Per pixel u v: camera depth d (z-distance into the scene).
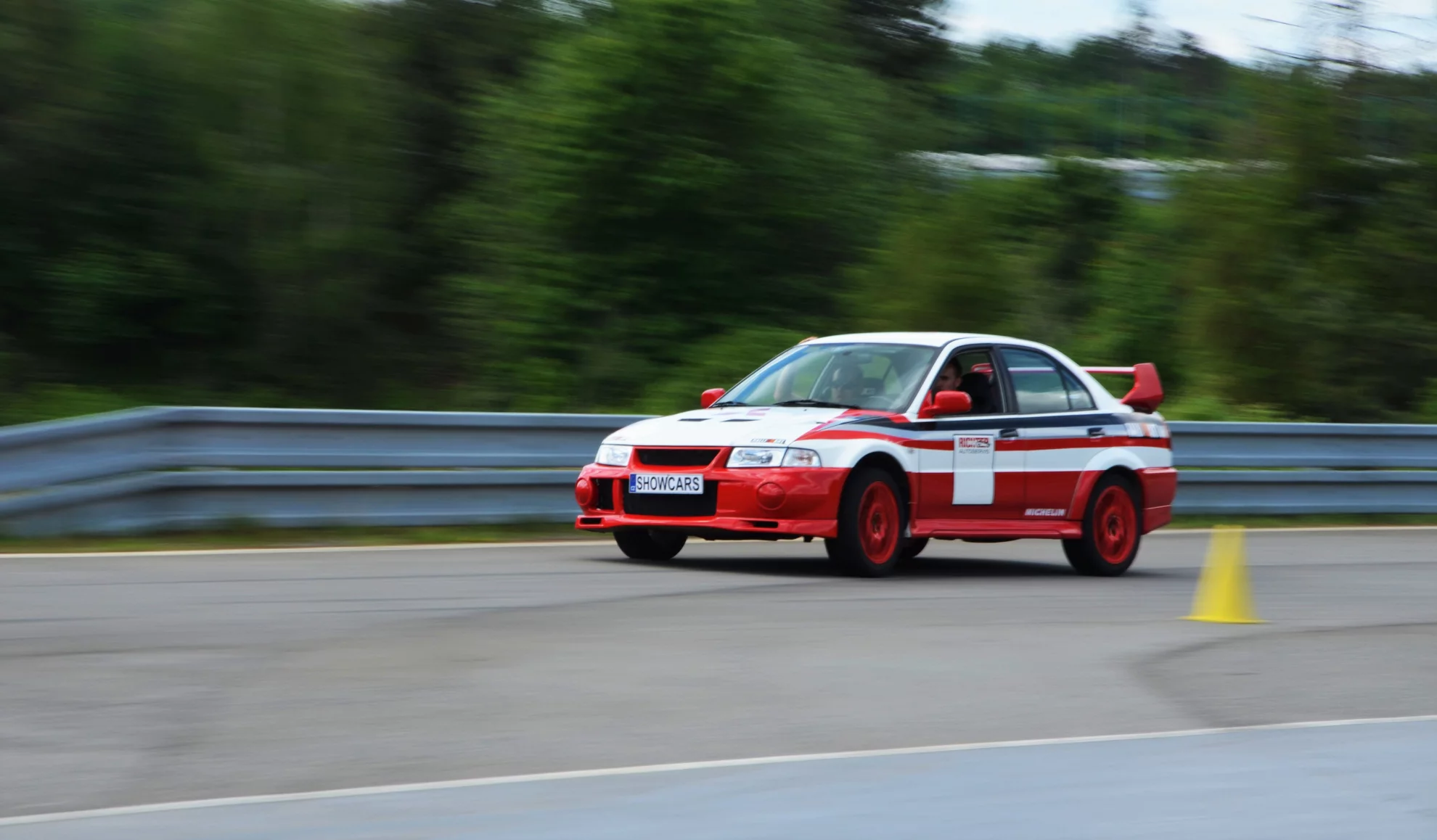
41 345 37.88
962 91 61.81
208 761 6.98
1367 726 8.59
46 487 15.43
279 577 13.38
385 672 9.14
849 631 11.33
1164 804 6.75
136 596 11.86
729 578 14.41
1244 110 40.09
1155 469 17.52
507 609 11.89
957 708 8.70
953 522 15.61
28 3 37.91
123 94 38.56
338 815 6.14
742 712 8.36
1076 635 11.64
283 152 40.22
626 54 36.09
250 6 39.34
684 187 35.78
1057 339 40.91
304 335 39.97
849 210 38.66
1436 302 37.53
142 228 38.88
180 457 16.70
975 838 6.13
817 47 43.03
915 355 16.14
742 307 37.16
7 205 37.62
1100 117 61.22
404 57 44.47
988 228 41.34
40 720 7.70
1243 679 10.00
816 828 6.18
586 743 7.54
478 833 5.96
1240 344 37.06
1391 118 39.19
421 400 38.81
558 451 19.22
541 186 36.69
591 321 36.41
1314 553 19.88
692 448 14.91
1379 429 26.20
